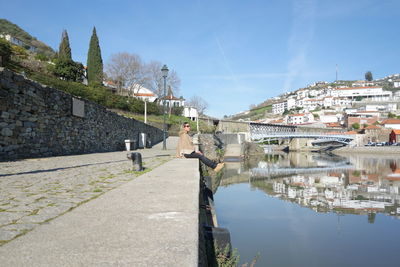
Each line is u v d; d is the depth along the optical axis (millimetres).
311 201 19234
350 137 92750
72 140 12805
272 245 10367
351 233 12234
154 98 74812
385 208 17547
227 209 16219
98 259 1267
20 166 7074
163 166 6898
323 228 12930
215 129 73688
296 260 9016
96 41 57094
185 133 9805
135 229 1763
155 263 1209
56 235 1644
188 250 1378
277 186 25547
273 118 193500
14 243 1501
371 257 9391
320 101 177000
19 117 8906
